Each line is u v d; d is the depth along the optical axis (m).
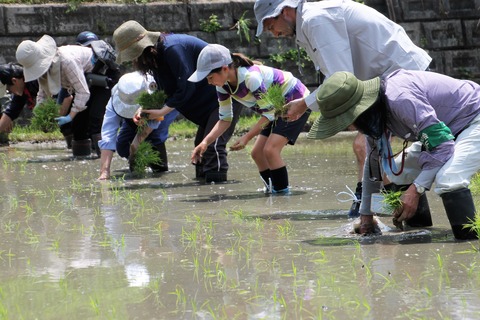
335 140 16.48
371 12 7.52
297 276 5.54
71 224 7.81
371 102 6.07
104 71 13.65
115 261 6.16
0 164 13.34
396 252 6.16
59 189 10.30
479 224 6.13
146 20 19.47
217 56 8.88
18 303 5.08
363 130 6.34
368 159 6.83
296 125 9.63
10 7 18.67
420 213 7.11
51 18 18.92
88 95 13.07
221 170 10.80
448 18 20.78
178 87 10.12
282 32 7.73
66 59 12.85
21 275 5.80
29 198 9.55
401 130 6.32
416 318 4.54
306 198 9.18
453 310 4.64
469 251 6.07
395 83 6.25
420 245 6.38
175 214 8.29
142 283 5.48
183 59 10.05
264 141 9.87
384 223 7.41
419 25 20.66
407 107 6.13
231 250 6.44
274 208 8.54
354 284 5.29
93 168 12.66
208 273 5.70
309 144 15.79
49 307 4.97
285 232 7.14
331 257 6.07
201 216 8.12
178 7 19.67
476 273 5.45
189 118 10.84
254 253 6.31
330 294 5.07
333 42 7.29
